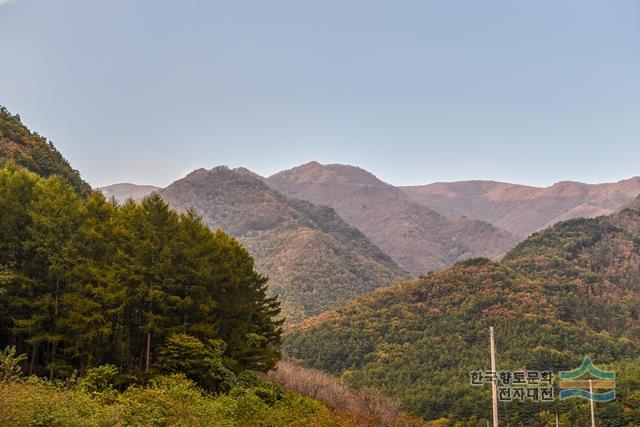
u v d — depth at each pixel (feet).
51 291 125.90
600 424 250.78
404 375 336.29
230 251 157.79
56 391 85.51
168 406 94.22
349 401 176.45
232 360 137.18
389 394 300.81
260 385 144.77
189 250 134.51
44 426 74.02
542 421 255.09
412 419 182.80
